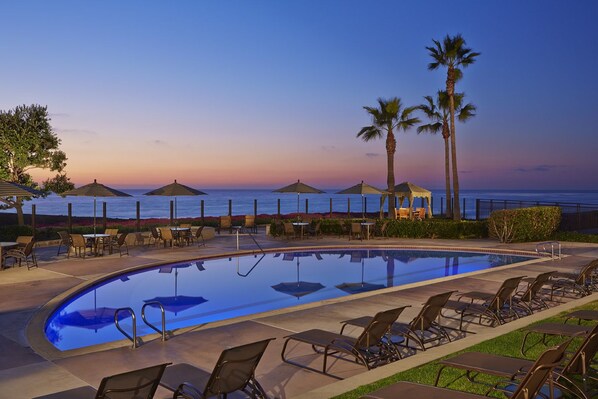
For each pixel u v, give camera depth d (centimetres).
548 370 430
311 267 1672
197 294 1252
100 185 1769
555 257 1684
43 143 2369
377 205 9525
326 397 514
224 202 9931
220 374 478
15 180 2336
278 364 660
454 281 1256
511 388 547
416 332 816
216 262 1742
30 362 670
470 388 550
